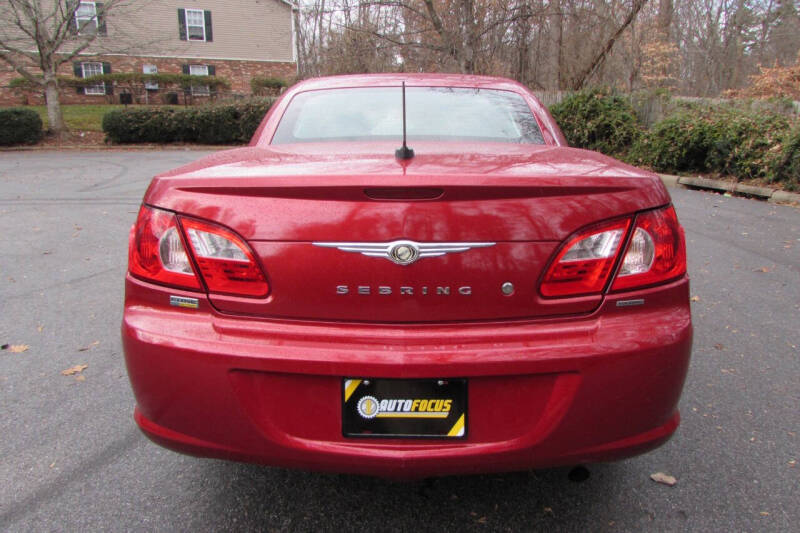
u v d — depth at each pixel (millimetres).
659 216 1854
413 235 1715
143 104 31406
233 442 1795
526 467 1796
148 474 2459
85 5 28984
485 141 2535
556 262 1757
